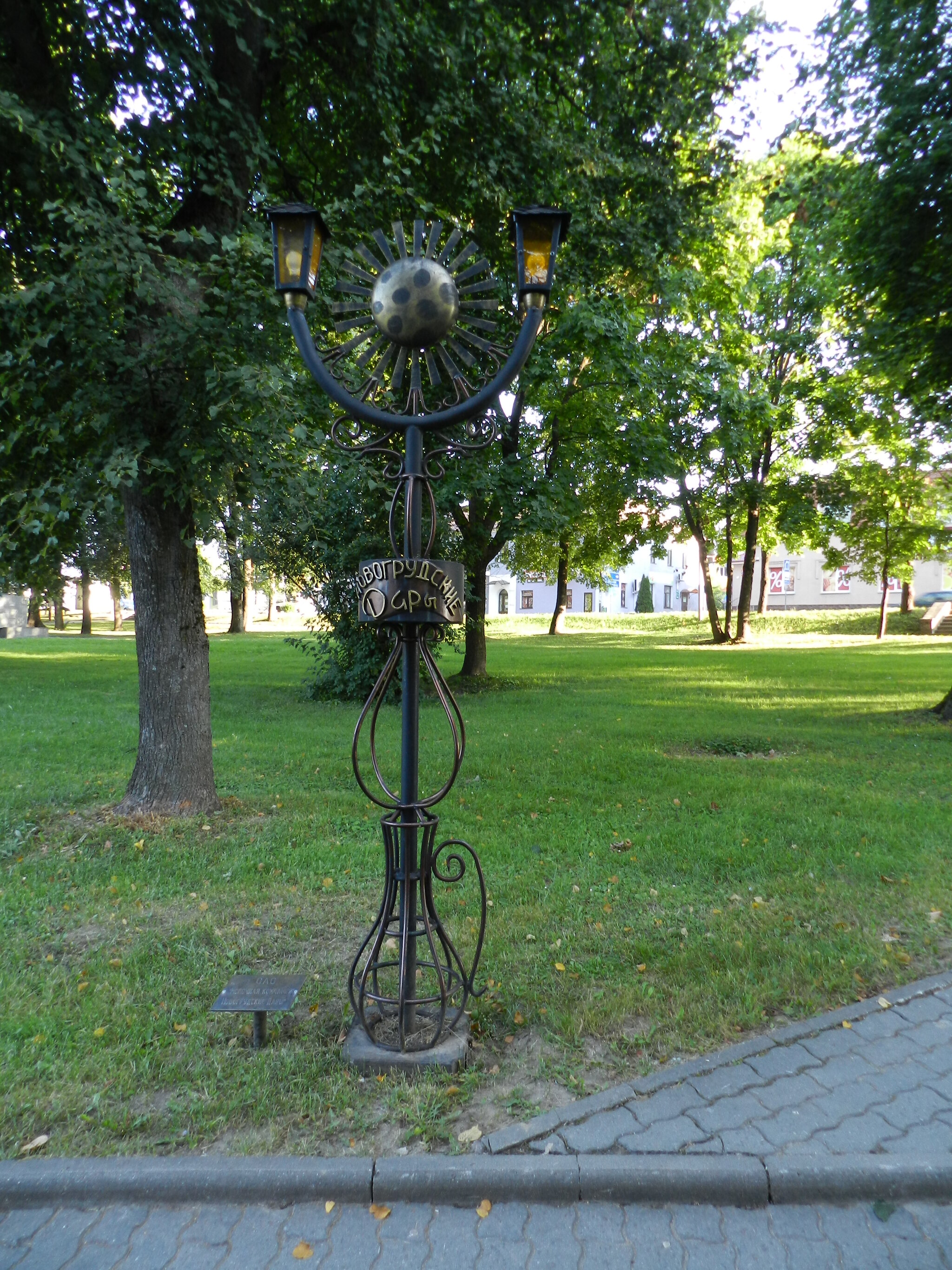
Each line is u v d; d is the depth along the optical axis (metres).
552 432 15.78
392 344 3.23
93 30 5.72
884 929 4.38
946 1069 3.08
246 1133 2.73
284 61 6.71
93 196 5.21
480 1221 2.42
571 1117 2.77
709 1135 2.68
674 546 69.06
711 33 8.55
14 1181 2.48
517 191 7.94
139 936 4.31
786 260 23.91
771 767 8.52
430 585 3.07
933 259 9.82
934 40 8.90
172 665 6.45
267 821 6.34
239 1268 2.25
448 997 3.57
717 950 4.07
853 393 24.31
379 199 6.69
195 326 4.94
